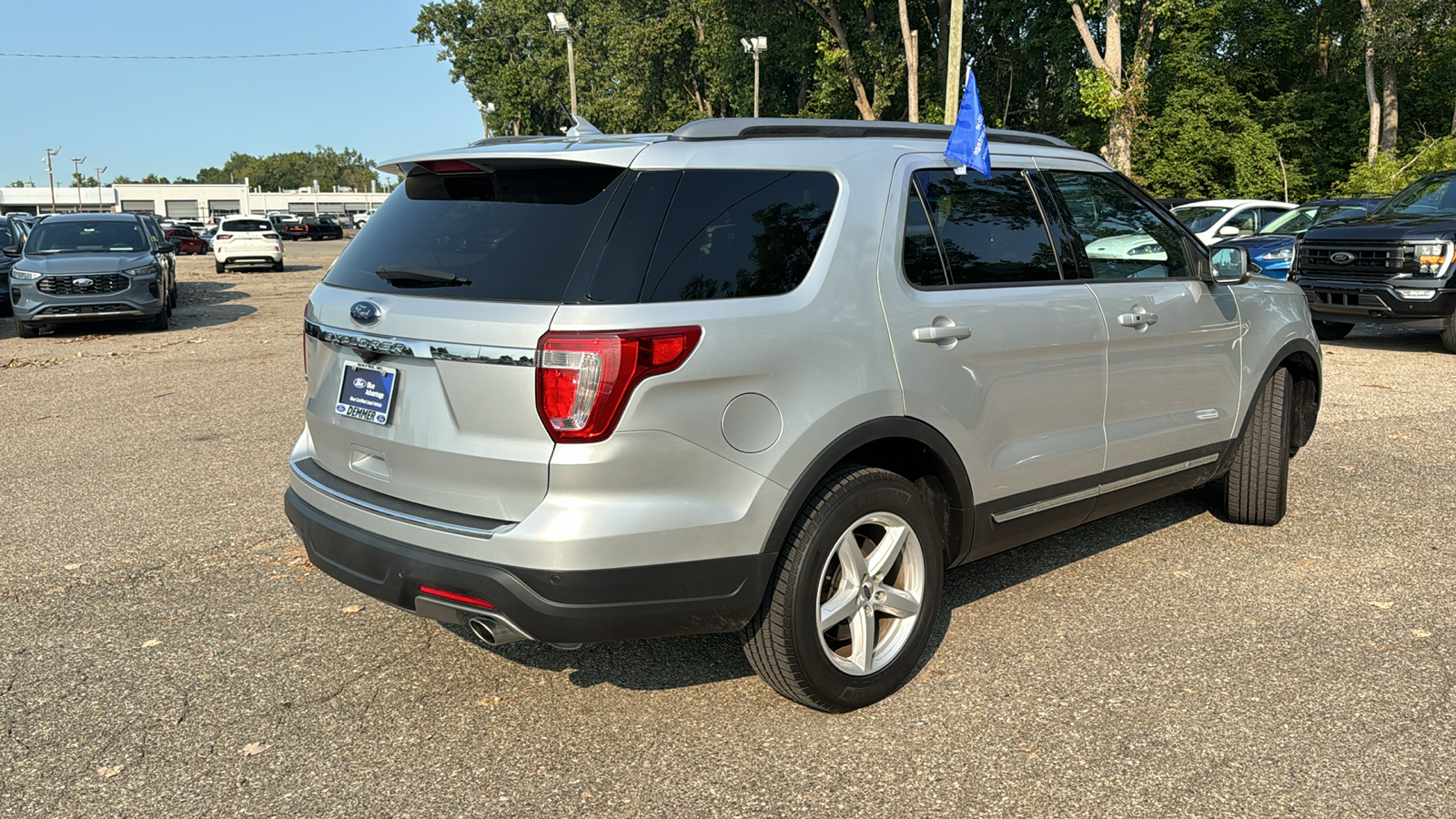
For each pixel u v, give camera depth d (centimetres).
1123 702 336
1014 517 374
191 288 2445
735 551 295
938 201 355
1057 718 326
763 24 4200
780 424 299
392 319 303
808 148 329
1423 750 304
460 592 289
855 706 332
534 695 348
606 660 374
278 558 488
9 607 429
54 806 286
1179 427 440
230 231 3131
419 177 340
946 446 342
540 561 277
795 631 309
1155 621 400
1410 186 1241
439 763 305
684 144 305
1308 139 3644
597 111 5853
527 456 279
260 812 282
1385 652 370
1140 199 437
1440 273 1062
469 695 348
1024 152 397
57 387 1012
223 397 931
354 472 328
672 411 281
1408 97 3712
